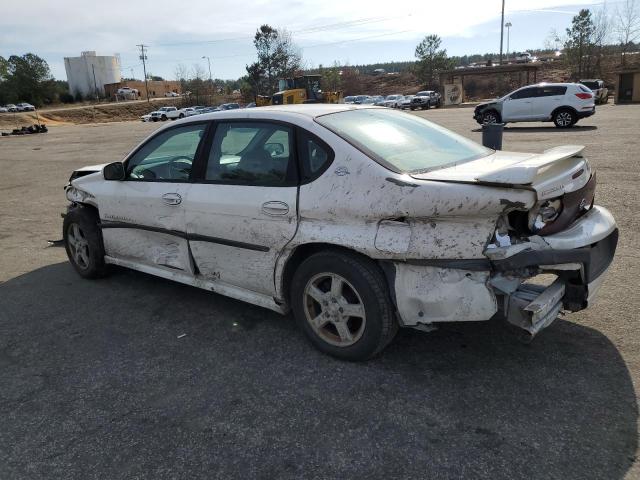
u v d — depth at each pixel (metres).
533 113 19.45
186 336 3.96
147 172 4.48
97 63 125.75
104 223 4.87
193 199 3.96
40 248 6.69
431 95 48.88
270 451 2.65
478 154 3.77
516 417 2.80
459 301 2.93
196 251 4.07
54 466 2.63
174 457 2.65
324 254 3.32
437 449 2.60
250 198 3.60
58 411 3.09
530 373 3.19
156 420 2.96
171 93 114.75
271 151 3.58
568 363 3.28
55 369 3.58
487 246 2.82
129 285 5.11
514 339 3.60
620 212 6.50
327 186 3.25
